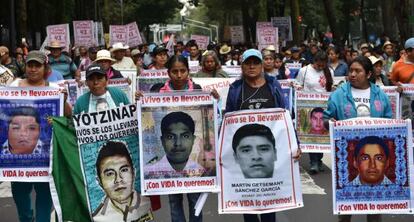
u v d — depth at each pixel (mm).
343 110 6703
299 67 16938
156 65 13445
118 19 71125
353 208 6414
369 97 6699
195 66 15508
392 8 33719
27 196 7312
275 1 48344
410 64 9625
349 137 6383
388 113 6754
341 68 13664
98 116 6535
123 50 15078
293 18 35000
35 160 6965
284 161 6504
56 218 6762
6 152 6945
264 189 6500
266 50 12445
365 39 50938
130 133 6598
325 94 10914
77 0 48812
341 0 54312
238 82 6617
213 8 70625
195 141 6520
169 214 8375
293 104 11203
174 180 6520
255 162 6492
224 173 6527
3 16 35281
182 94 6500
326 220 8023
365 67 6645
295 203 6527
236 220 8070
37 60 7074
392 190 6395
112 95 6859
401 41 30172
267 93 6559
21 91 6953
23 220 7348
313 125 10875
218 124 6840
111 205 6590
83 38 26344
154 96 6492
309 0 60000
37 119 6965
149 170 6504
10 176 6945
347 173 6402
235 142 6496
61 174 6562
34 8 40125
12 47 23250
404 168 6395
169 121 6516
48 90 6984
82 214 6582
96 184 6562
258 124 6496
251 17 55250
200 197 6527
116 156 6578
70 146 6547
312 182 10258
